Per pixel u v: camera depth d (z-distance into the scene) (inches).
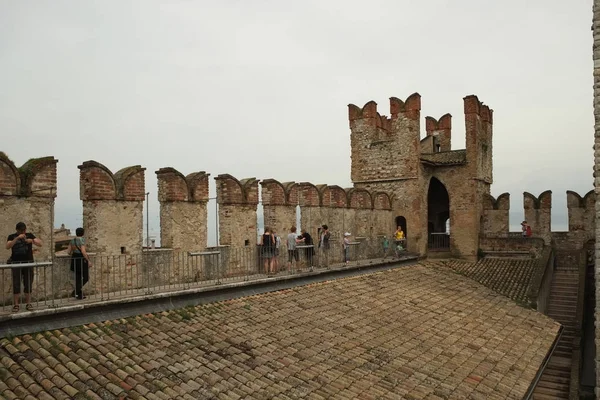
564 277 1179.3
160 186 607.2
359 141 1235.2
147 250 571.8
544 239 1214.9
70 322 422.9
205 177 641.0
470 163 1216.8
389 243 1053.2
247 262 687.1
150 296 493.7
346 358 508.4
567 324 994.7
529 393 564.7
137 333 445.4
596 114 590.2
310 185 847.1
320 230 864.9
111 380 361.4
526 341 713.0
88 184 518.9
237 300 589.9
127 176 546.9
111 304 457.1
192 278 613.0
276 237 735.1
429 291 858.1
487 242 1212.5
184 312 513.7
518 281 1019.3
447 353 591.8
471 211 1212.5
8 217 442.0
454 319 730.2
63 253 606.9
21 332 387.2
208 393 379.9
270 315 571.8
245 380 414.3
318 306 644.1
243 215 693.3
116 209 536.4
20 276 406.6
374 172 1211.2
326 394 425.1
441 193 1473.9
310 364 475.2
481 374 553.9
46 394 325.7
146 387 365.7
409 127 1160.2
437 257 1231.5
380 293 773.9
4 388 319.6
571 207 1203.9
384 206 1104.8
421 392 473.4
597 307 595.2
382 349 554.9
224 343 471.8
